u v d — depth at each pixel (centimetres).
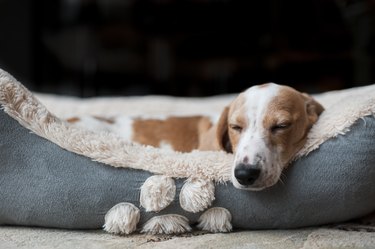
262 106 103
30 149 99
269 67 243
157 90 258
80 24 258
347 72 234
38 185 97
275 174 95
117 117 138
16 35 245
